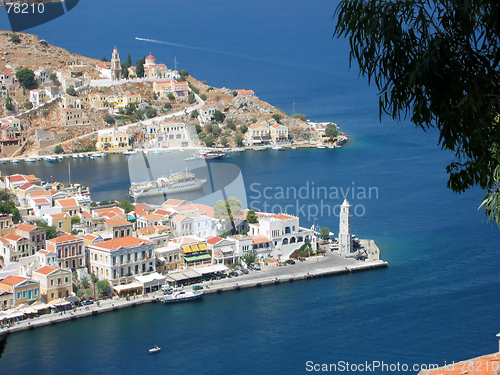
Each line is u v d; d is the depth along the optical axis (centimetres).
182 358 18712
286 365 18212
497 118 5178
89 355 18888
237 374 17788
